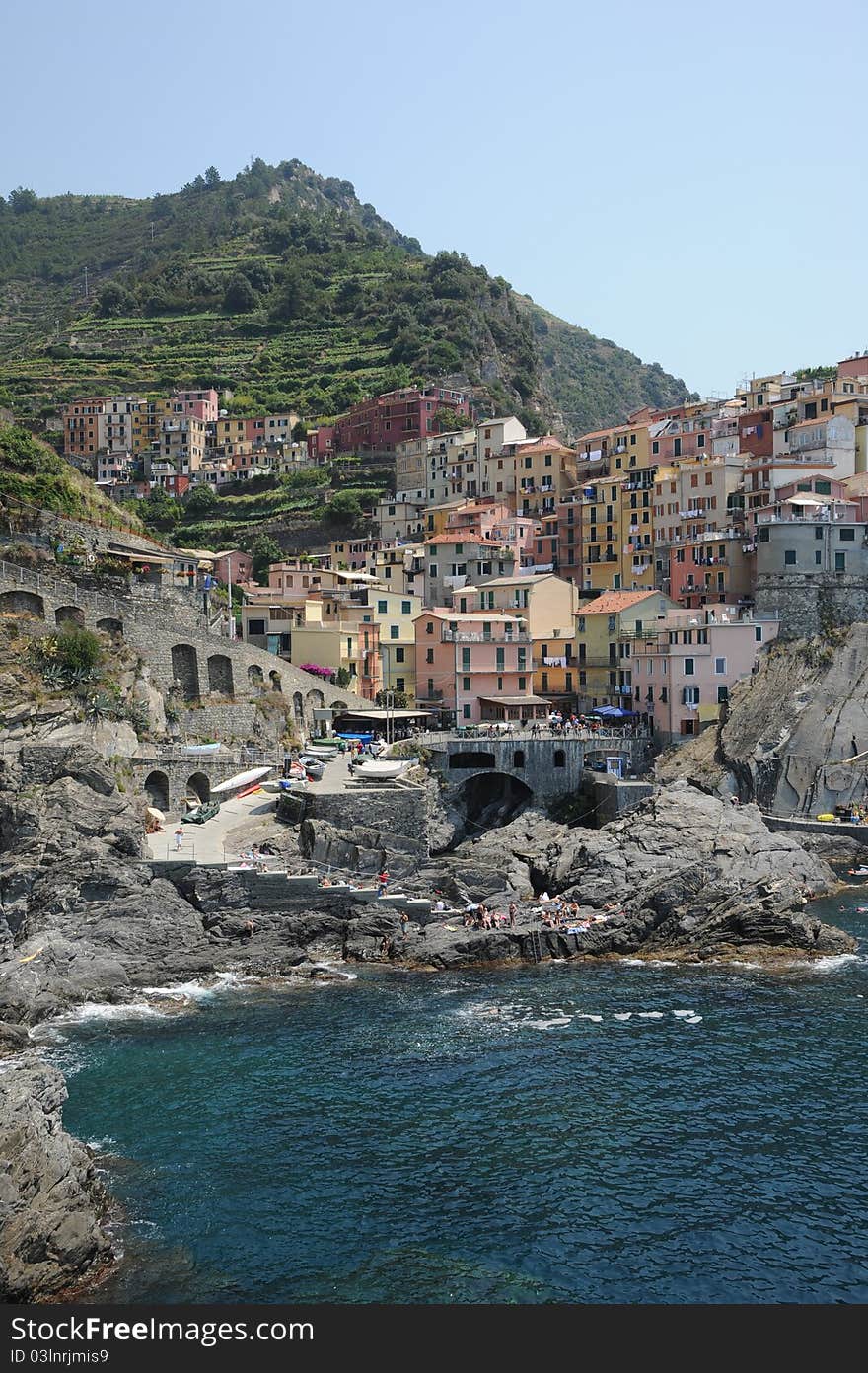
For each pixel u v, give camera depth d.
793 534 126.81
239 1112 54.91
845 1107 55.31
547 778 114.88
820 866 97.19
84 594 100.38
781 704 115.38
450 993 72.25
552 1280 42.00
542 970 77.62
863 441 146.00
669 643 125.69
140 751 95.69
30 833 76.06
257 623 137.62
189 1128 53.19
